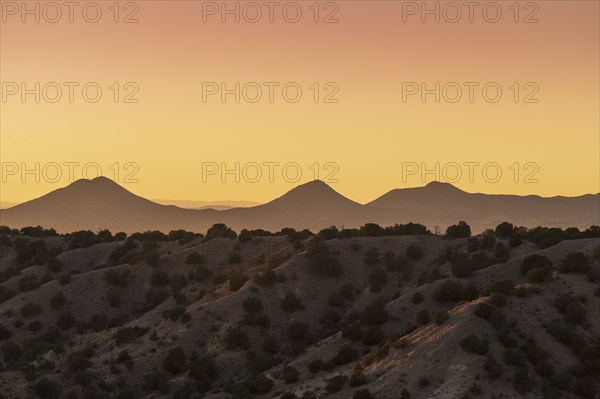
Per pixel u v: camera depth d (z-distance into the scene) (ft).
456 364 342.44
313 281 531.50
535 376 340.18
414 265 551.18
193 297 554.05
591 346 363.97
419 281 523.29
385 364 365.20
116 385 426.10
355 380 357.20
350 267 552.82
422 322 400.47
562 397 328.90
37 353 488.02
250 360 448.24
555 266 448.65
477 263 513.86
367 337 416.46
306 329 476.13
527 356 350.43
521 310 381.19
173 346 464.65
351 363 398.62
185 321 485.97
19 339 524.93
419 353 357.61
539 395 328.49
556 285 406.82
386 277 535.60
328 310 505.25
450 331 362.53
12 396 386.32
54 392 397.80
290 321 491.72
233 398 391.65
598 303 392.68
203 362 433.89
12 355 481.05
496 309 370.73
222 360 449.89
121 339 488.44
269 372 424.05
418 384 338.75
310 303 511.81
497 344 353.31
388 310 446.60
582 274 418.92
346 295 522.47
